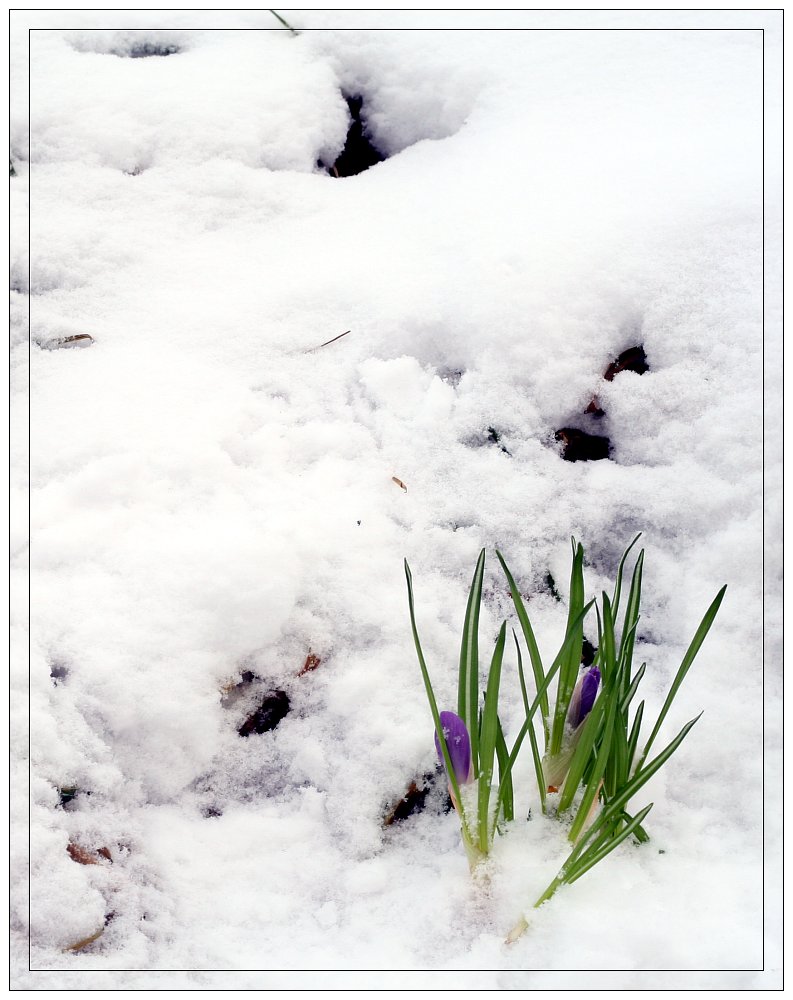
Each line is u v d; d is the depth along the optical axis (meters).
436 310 1.79
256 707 1.48
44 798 1.31
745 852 1.30
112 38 2.35
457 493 1.64
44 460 1.63
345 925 1.25
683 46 2.27
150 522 1.56
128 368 1.78
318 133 2.17
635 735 1.21
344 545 1.56
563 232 1.83
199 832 1.35
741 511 1.58
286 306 1.87
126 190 2.05
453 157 2.13
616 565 1.60
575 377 1.71
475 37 2.33
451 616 1.51
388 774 1.37
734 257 1.79
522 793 1.33
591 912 1.21
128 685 1.39
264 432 1.70
